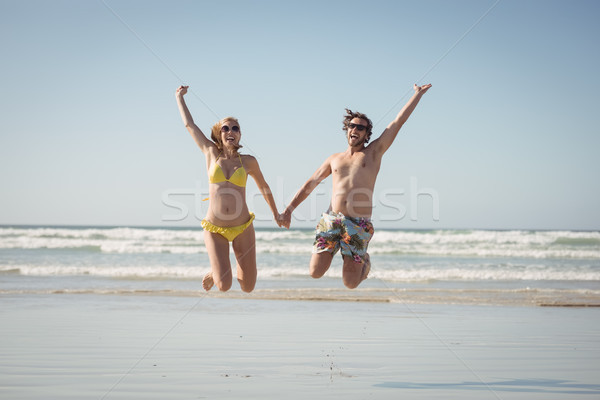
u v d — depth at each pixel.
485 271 19.41
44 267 19.78
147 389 5.18
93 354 6.80
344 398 4.94
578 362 6.69
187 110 7.07
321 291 14.55
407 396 5.04
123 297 13.06
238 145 6.83
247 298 13.09
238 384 5.41
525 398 5.04
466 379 5.76
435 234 30.44
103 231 34.34
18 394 4.95
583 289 15.52
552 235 30.23
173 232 34.22
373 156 6.85
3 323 9.15
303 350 7.25
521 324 9.75
